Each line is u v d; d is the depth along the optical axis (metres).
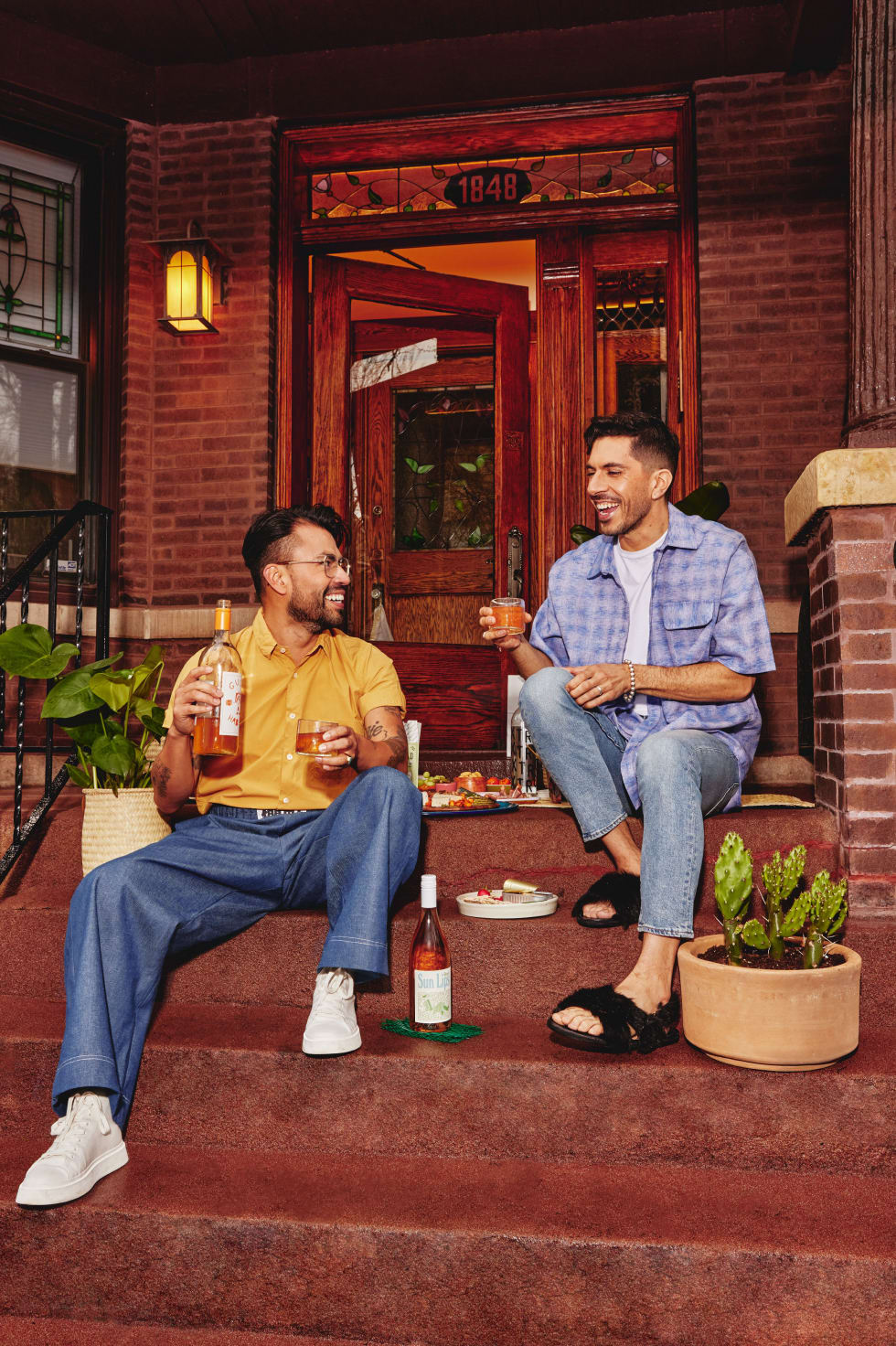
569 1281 1.59
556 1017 1.97
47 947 2.44
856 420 2.62
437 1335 1.62
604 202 4.66
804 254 4.36
